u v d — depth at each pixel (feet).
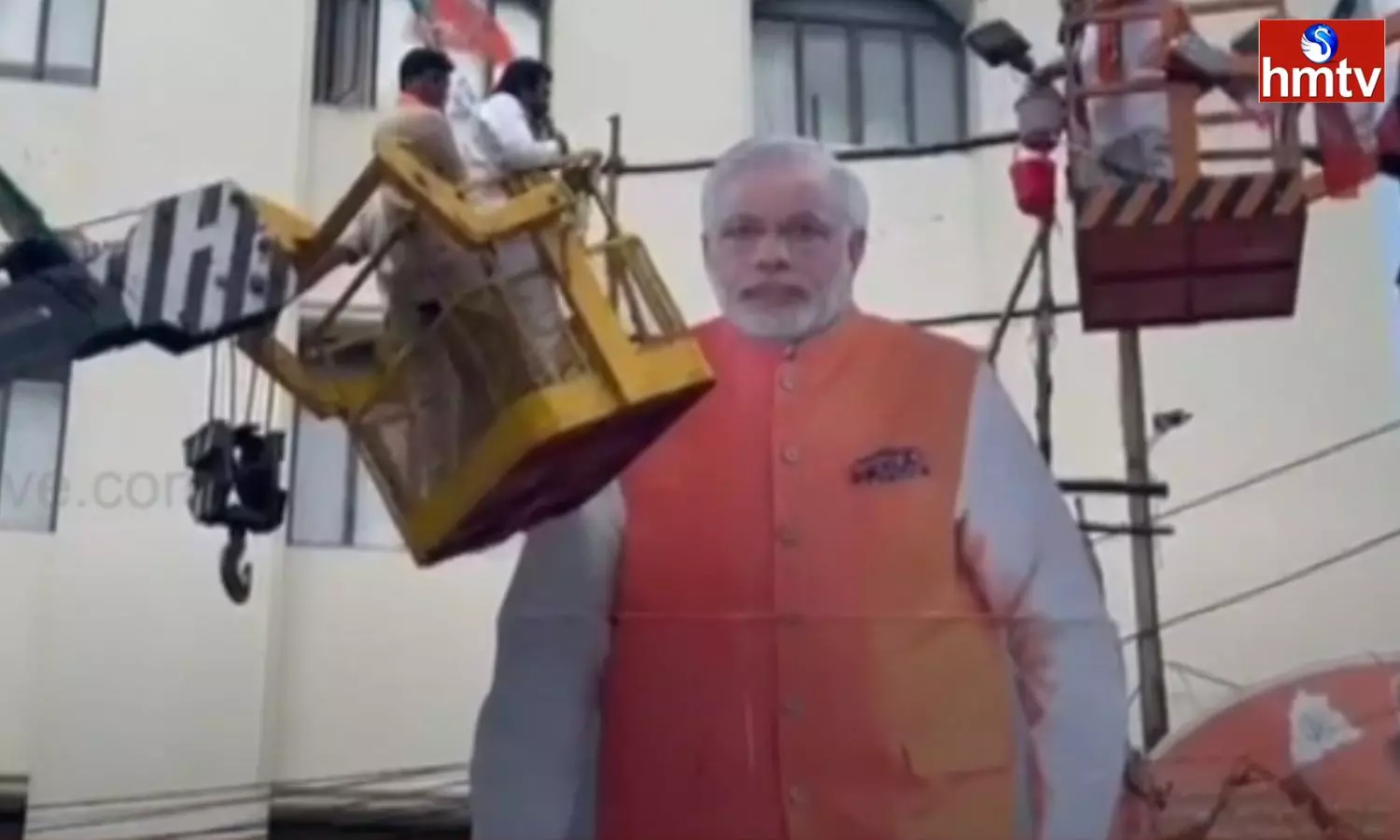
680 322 26.40
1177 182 30.63
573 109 40.24
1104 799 33.71
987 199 40.22
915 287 39.63
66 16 39.34
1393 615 37.17
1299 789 34.65
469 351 26.09
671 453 35.68
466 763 35.12
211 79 38.42
